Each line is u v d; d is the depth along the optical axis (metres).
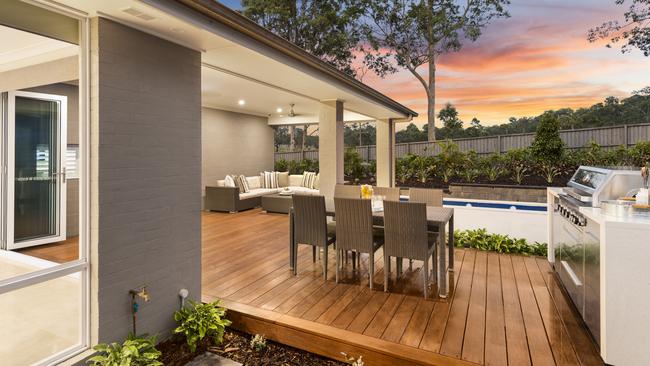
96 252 2.32
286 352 2.71
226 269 4.09
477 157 10.20
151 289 2.68
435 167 10.60
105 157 2.33
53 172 4.73
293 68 3.79
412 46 15.32
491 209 5.20
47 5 2.13
